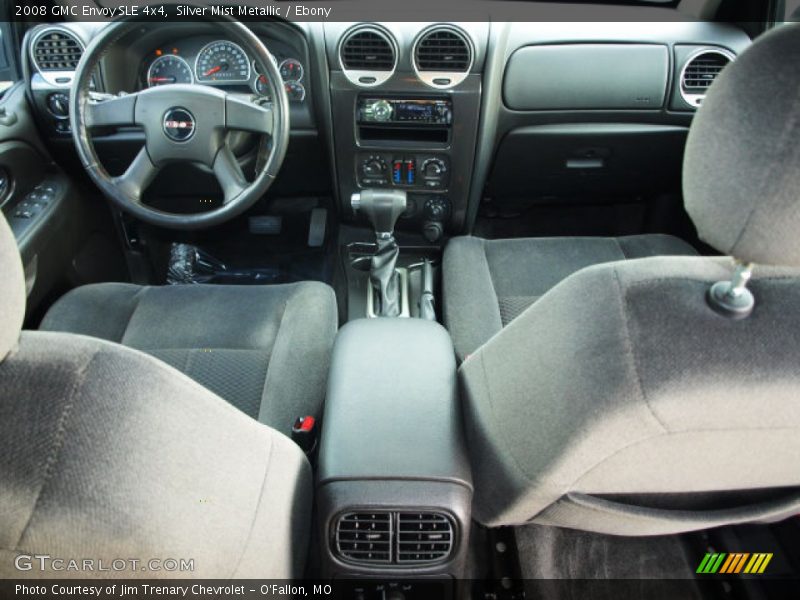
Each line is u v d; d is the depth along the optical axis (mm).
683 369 452
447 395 781
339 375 817
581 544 1161
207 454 515
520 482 638
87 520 401
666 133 1737
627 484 601
